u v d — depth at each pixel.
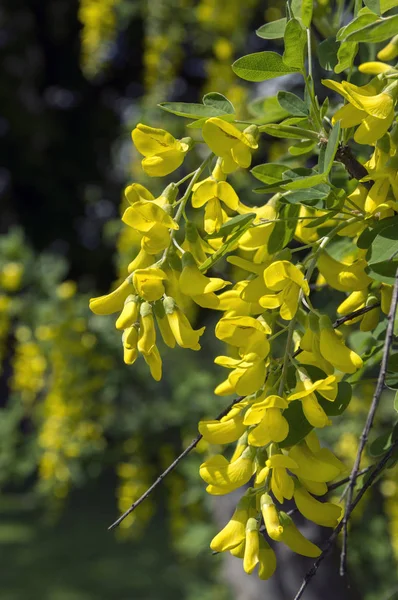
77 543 11.36
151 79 5.99
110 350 5.34
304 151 1.65
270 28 1.85
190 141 1.43
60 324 5.26
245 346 1.37
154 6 5.87
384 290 1.51
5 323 5.32
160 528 11.92
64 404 5.32
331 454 1.36
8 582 9.87
